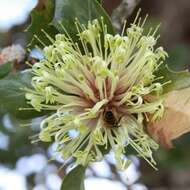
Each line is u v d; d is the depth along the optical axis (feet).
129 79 1.29
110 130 1.30
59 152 1.29
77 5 1.34
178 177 2.35
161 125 1.28
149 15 2.66
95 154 1.30
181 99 1.27
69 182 1.35
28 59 1.51
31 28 1.37
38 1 1.41
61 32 1.33
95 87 1.30
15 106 1.37
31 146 2.35
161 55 1.29
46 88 1.26
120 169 1.27
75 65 1.28
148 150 1.28
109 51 1.30
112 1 2.42
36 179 2.38
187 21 2.62
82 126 1.26
